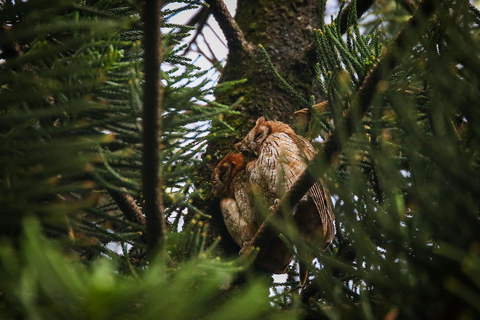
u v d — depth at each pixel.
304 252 4.32
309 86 9.90
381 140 4.26
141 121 5.05
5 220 3.39
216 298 3.55
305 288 6.74
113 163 5.09
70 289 2.34
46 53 3.51
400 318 3.74
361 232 3.96
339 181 4.20
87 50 5.23
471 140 3.95
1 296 3.10
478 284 3.34
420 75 4.70
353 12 7.40
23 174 3.53
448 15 4.11
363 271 4.07
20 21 4.10
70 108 3.50
